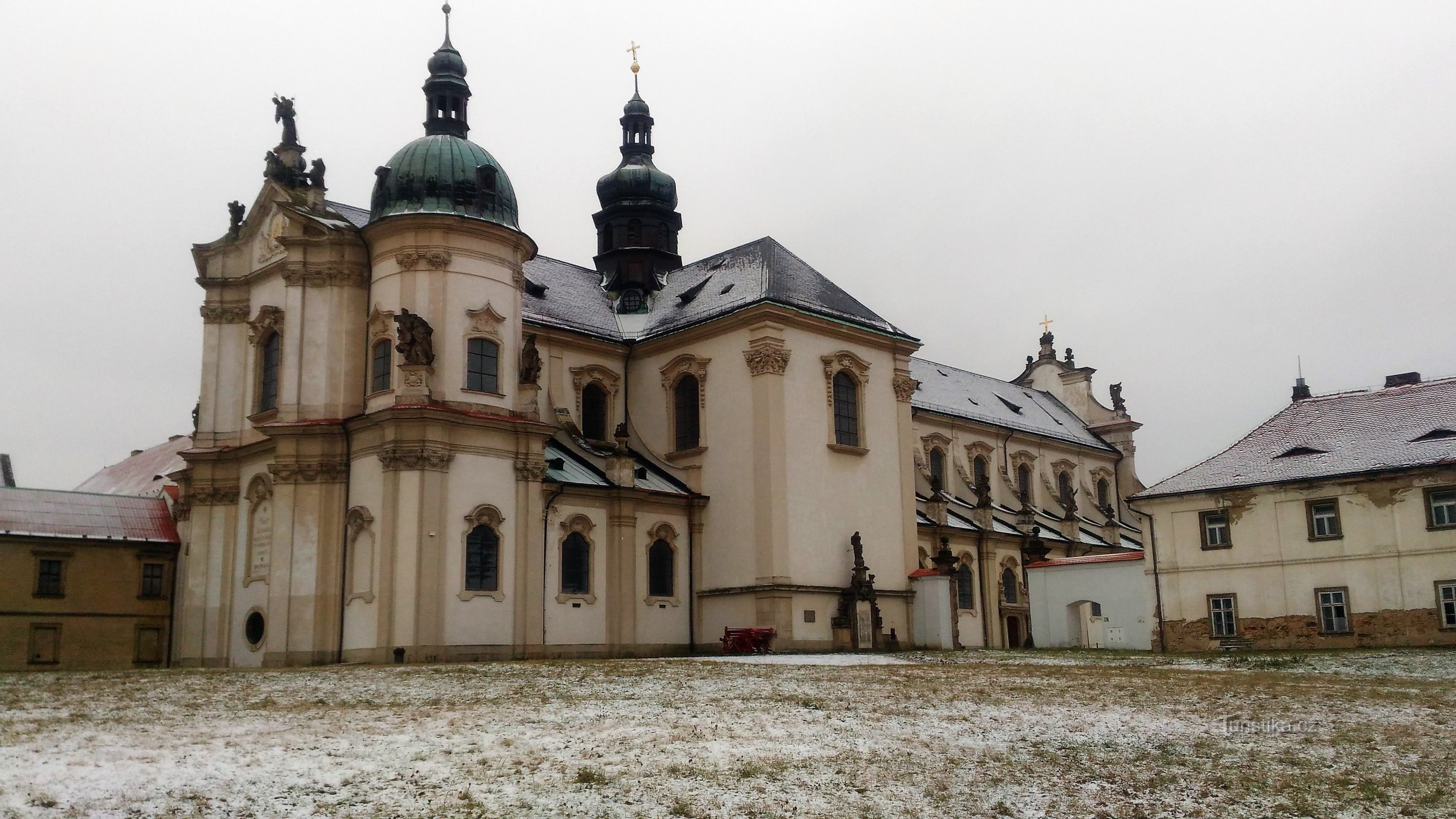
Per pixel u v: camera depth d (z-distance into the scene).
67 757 18.50
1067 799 17.52
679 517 62.12
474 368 53.62
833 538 62.03
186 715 24.58
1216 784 18.55
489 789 16.92
